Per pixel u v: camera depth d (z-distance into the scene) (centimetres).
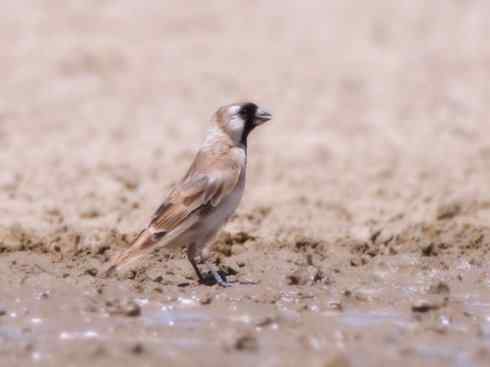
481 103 2612
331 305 1099
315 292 1169
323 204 1662
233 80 2847
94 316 1045
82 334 980
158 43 3136
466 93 2700
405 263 1302
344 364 847
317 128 2402
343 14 3484
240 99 2677
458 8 3503
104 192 1720
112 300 1092
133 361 884
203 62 2994
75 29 3209
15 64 2859
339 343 945
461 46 3139
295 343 941
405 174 1928
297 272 1217
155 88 2744
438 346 938
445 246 1375
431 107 2584
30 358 900
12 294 1129
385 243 1407
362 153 2144
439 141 2253
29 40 3070
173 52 3062
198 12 3444
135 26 3272
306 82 2842
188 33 3253
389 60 3031
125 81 2792
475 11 3475
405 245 1383
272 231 1453
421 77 2861
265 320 1016
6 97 2583
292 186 1820
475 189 1714
